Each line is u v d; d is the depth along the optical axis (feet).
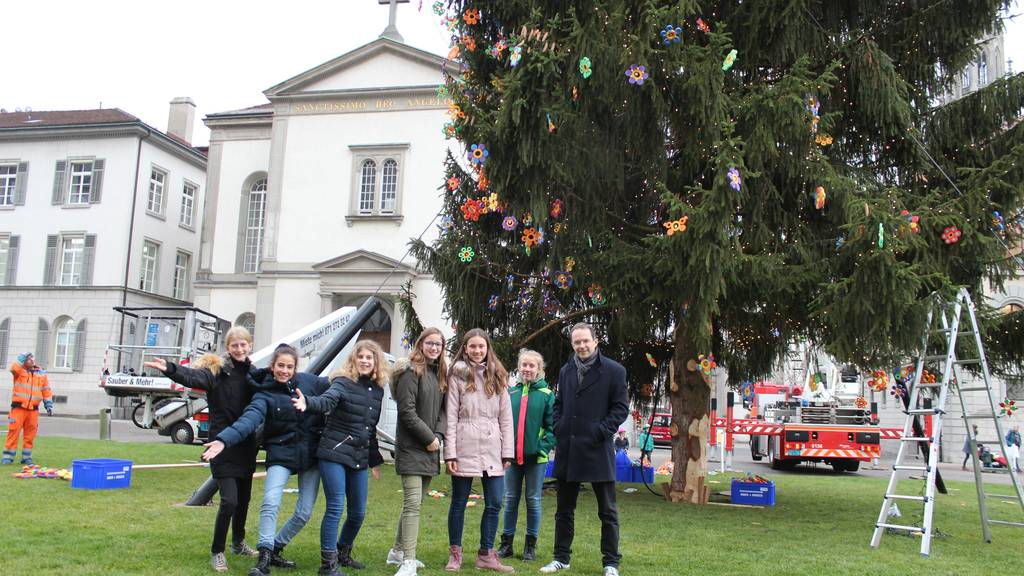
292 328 99.30
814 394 65.21
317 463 18.47
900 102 29.84
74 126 117.19
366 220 99.86
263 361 44.96
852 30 32.14
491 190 31.60
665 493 35.94
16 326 115.75
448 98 33.35
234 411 17.98
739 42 30.68
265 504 17.16
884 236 24.76
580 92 27.66
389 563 18.81
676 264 26.43
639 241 32.24
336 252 100.07
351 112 102.17
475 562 19.44
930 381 33.22
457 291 36.78
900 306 25.18
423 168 99.91
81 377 112.57
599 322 38.09
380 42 101.55
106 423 57.98
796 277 28.35
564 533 19.31
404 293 40.47
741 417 70.13
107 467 29.53
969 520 32.01
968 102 31.89
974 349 30.86
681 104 27.91
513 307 37.65
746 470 64.34
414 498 18.03
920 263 27.48
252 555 19.16
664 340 38.96
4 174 120.67
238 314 104.78
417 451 18.34
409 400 18.19
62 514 23.26
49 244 117.08
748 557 21.21
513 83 26.71
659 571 19.02
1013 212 30.17
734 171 24.79
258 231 107.24
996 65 61.72
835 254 28.71
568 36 26.96
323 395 17.44
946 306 25.94
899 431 61.87
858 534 26.61
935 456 24.03
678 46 26.50
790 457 62.69
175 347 73.92
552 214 30.07
